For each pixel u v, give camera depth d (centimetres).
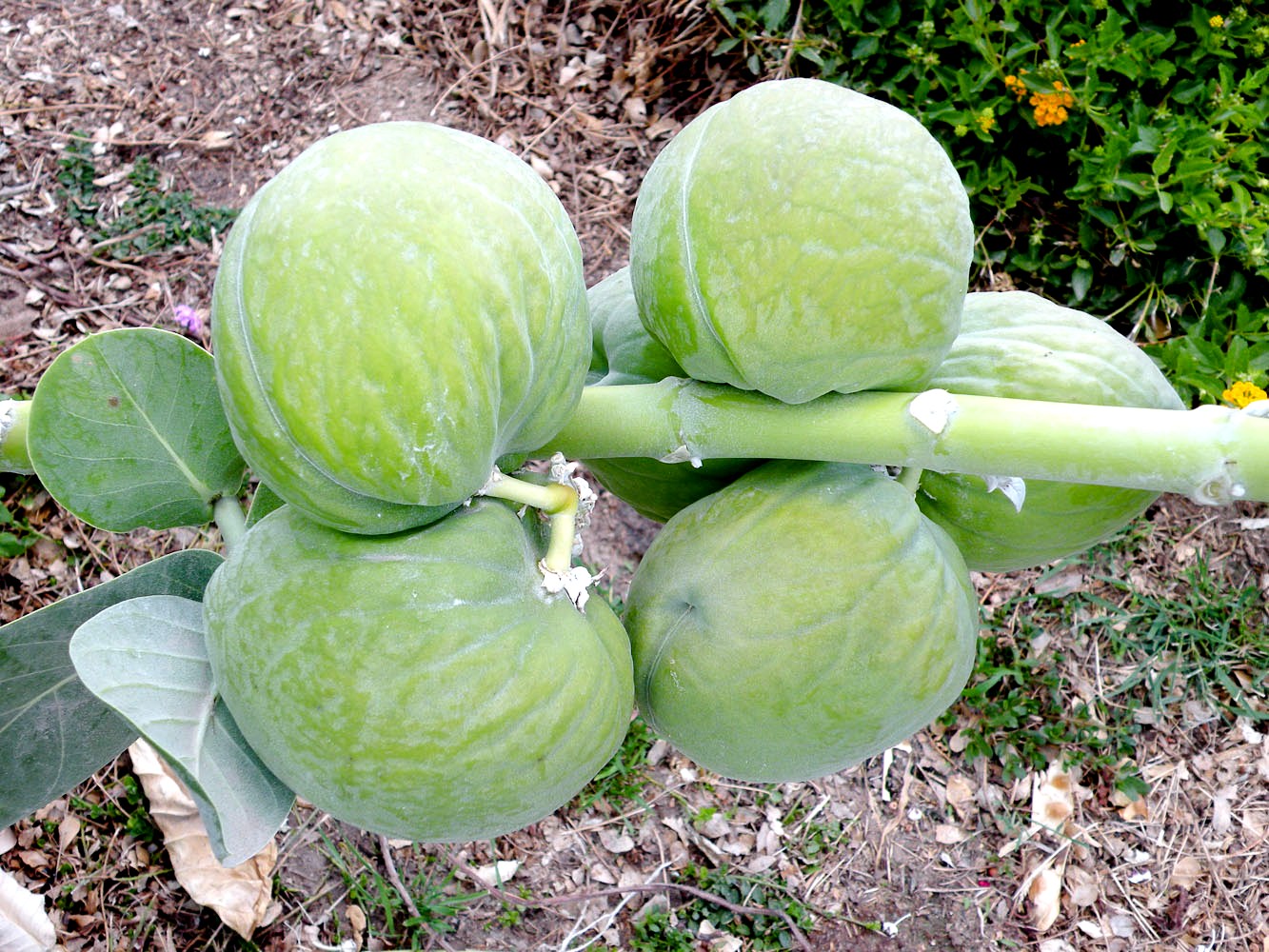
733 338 41
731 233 40
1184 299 96
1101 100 95
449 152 38
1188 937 84
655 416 43
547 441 42
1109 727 89
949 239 40
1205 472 39
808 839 86
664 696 44
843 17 99
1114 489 45
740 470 47
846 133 39
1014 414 40
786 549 43
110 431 43
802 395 42
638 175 106
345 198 37
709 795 88
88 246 99
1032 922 85
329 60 109
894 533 43
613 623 43
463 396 37
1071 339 45
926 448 41
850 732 43
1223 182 89
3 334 94
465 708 38
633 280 43
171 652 41
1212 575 93
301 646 38
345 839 82
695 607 44
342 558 39
